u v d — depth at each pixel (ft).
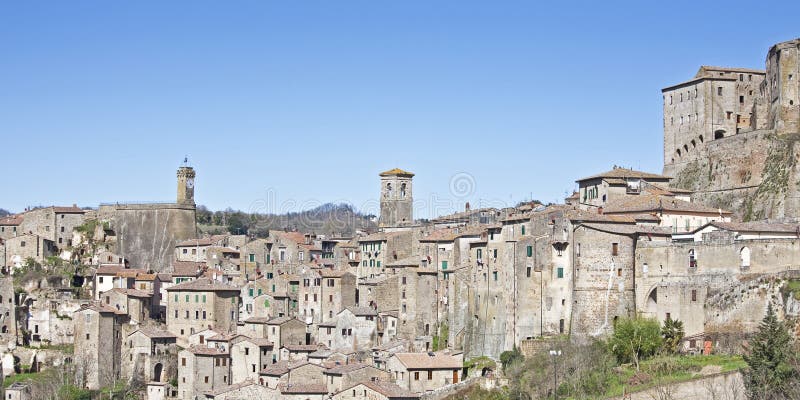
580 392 567.59
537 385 597.93
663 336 606.96
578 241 639.76
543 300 652.07
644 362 591.37
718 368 552.82
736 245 600.39
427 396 644.69
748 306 583.17
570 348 602.85
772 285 574.97
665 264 626.64
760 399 506.89
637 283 635.25
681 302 615.16
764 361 516.73
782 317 563.48
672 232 654.12
